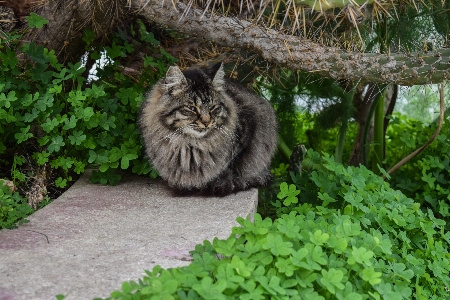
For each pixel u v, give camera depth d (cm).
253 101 204
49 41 207
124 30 223
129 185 202
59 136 197
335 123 246
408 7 217
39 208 193
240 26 194
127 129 204
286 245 155
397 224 183
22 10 210
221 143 194
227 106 195
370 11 202
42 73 199
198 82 192
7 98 193
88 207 187
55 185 204
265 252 157
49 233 172
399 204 190
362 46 196
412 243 188
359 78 190
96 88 199
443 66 189
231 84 204
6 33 205
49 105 195
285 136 245
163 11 195
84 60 220
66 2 201
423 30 222
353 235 167
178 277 148
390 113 250
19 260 159
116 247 166
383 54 191
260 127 203
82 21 203
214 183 196
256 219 167
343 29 215
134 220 180
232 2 214
